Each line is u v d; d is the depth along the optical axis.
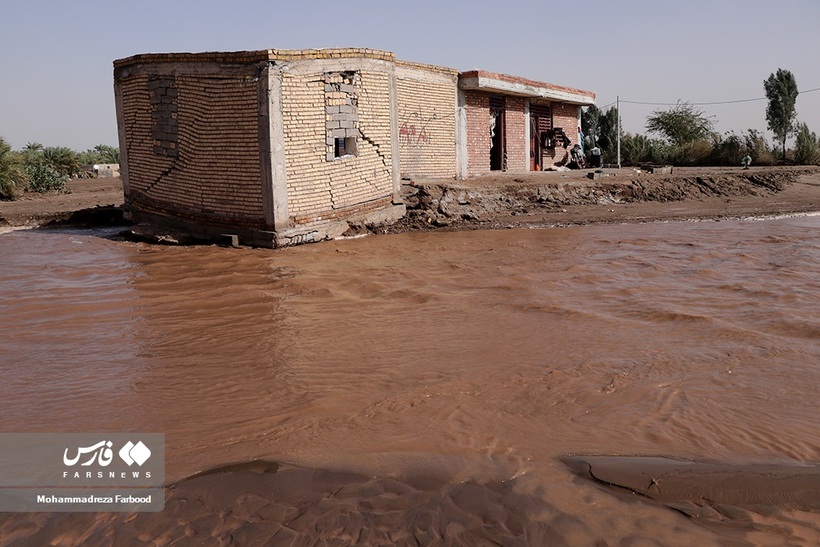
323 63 14.52
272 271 11.57
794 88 37.09
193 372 6.75
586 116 40.53
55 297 9.93
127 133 16.70
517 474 4.59
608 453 4.88
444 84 20.39
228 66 14.07
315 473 4.67
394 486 4.47
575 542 3.83
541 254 12.59
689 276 10.49
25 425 5.55
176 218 15.73
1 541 3.97
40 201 23.14
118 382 6.51
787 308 8.47
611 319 8.20
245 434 5.31
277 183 13.93
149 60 15.42
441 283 10.43
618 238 14.22
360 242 14.57
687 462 4.72
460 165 21.39
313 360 7.01
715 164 35.81
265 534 3.96
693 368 6.48
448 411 5.64
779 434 5.11
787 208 18.56
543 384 6.17
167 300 9.72
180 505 4.31
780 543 3.81
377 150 16.20
